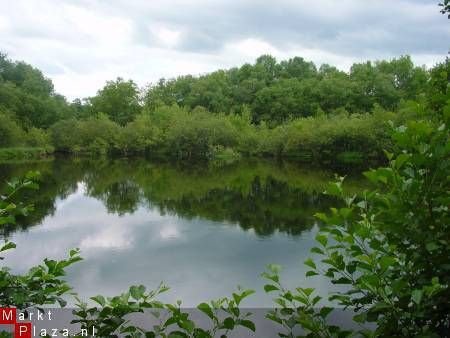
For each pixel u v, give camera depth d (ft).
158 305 7.59
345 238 6.91
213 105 331.98
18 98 249.34
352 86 288.30
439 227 6.53
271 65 391.45
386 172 6.57
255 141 237.45
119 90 315.58
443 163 6.25
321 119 222.89
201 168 174.60
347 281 7.16
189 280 40.86
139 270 43.96
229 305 7.25
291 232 60.75
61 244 54.19
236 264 45.62
